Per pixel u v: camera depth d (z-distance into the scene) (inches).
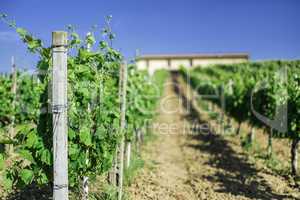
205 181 389.4
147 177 392.5
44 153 198.1
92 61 226.7
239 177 402.3
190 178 403.9
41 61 208.4
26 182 200.7
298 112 391.9
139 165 414.0
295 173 398.3
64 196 185.9
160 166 450.9
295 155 399.9
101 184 298.7
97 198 279.7
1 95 433.1
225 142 598.5
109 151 238.8
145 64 3535.9
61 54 179.6
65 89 182.2
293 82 430.3
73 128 213.9
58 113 181.8
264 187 366.3
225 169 437.1
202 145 589.3
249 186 369.7
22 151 201.5
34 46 195.2
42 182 203.5
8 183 205.3
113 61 251.9
